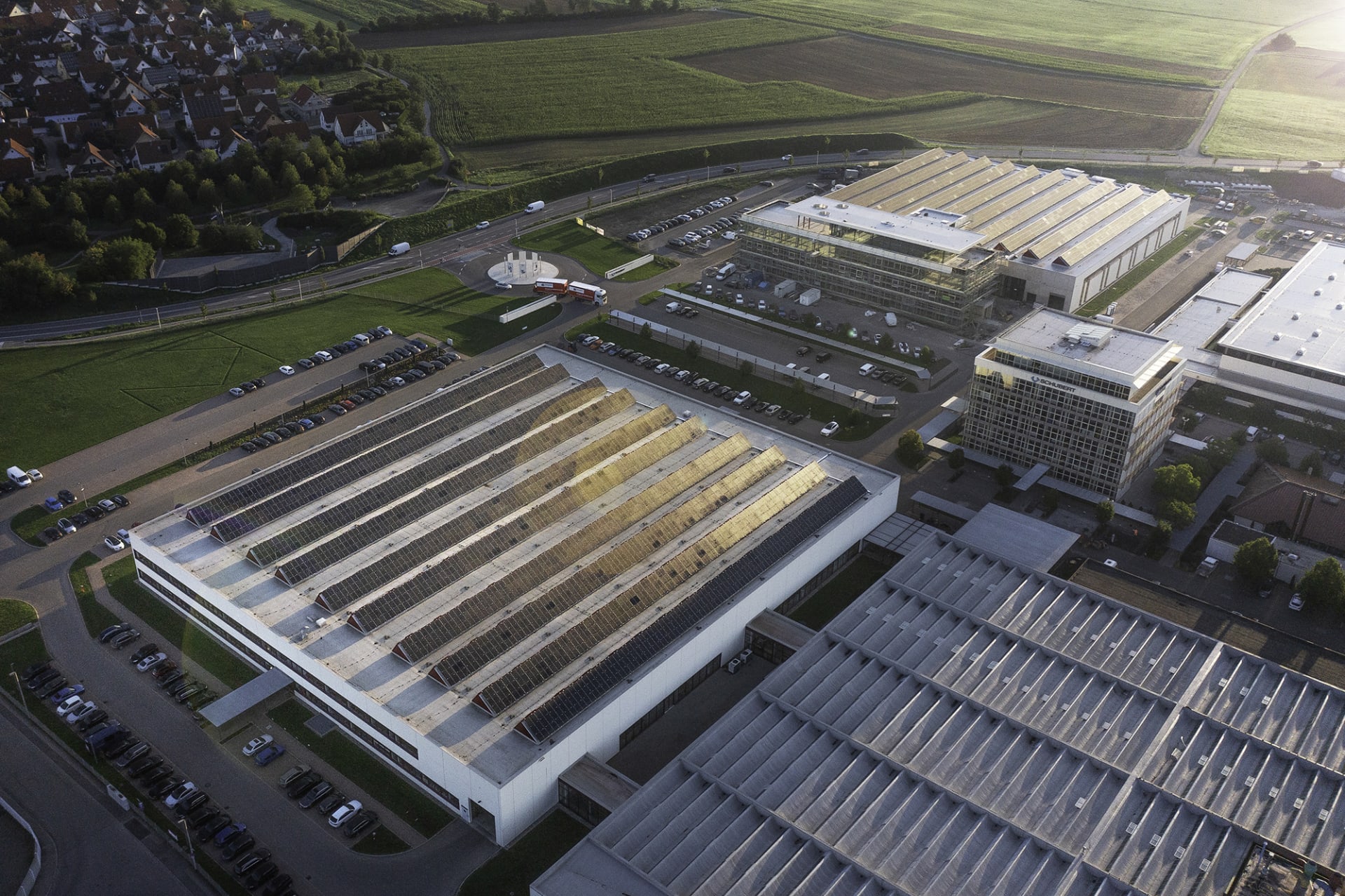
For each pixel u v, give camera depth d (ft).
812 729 371.76
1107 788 349.00
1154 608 444.14
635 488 499.92
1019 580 453.99
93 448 585.22
